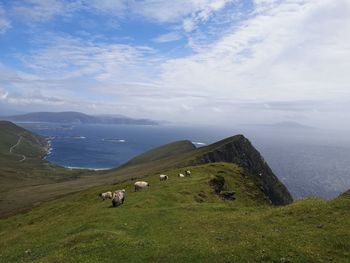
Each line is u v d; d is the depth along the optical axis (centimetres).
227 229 3694
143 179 8950
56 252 3372
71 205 7788
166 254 3053
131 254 3108
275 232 3422
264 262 2795
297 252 2911
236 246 3106
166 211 4778
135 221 4303
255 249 3028
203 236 3500
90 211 5512
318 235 3256
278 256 2869
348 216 3622
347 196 4231
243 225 3806
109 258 3052
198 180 7494
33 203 14638
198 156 18775
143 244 3331
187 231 3750
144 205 5328
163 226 4056
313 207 4072
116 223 4241
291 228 3528
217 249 3064
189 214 4606
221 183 7638
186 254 3017
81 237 3706
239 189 8425
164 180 8088
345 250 2944
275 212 4169
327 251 2936
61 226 4788
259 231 3522
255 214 4325
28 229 5578
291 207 4241
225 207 5094
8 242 4694
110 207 5519
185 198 5994
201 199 6234
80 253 3203
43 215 7744
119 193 5644
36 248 3888
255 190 8919
